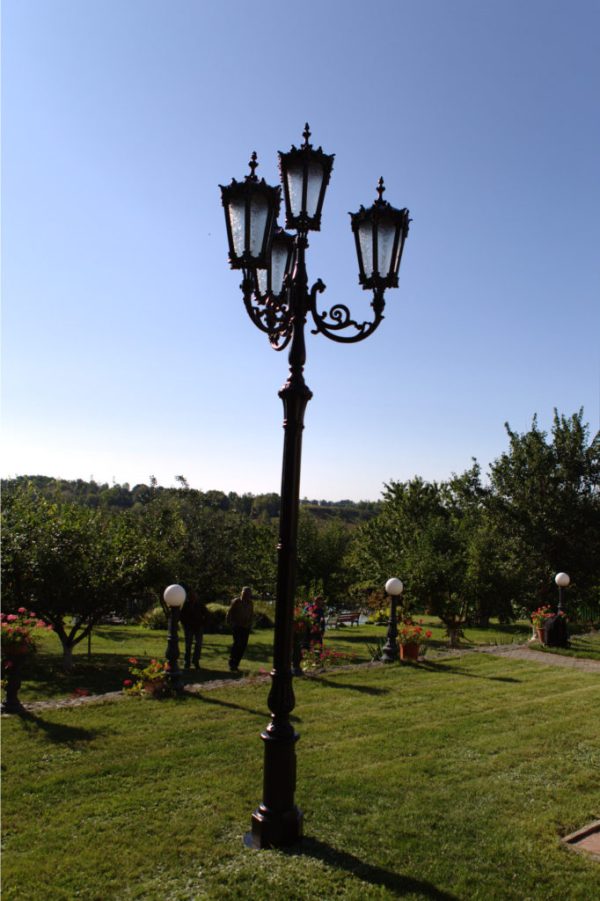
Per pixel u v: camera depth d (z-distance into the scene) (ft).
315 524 88.84
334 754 20.62
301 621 34.68
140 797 16.80
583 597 69.51
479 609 62.85
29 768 18.83
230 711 25.59
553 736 23.04
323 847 14.28
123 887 12.57
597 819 16.19
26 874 12.96
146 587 47.24
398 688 31.04
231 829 15.10
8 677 25.12
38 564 41.14
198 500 74.08
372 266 15.11
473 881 12.97
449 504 99.19
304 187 14.76
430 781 18.42
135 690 28.48
